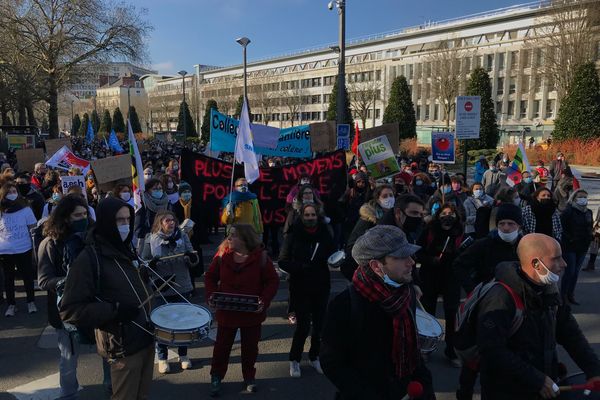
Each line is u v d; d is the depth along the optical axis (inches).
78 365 192.5
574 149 1097.4
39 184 426.3
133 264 122.5
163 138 2426.2
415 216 189.9
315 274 181.3
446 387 176.6
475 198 313.4
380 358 96.0
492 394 107.5
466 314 111.8
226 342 167.8
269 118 3523.6
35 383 177.8
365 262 95.5
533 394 103.0
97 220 118.7
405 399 91.7
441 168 454.9
